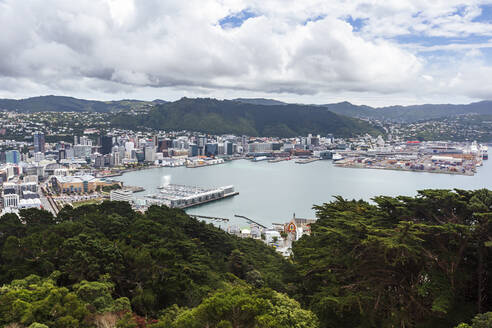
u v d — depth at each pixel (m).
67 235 80.38
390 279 50.16
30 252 70.19
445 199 53.06
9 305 45.06
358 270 52.09
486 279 48.25
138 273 67.31
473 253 50.50
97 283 55.12
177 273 68.06
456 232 46.59
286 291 69.44
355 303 48.34
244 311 42.16
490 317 36.31
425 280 50.62
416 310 47.84
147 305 60.00
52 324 42.56
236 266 94.31
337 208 76.44
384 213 58.34
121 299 53.34
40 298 48.97
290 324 42.19
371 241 48.00
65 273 63.41
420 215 56.56
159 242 84.81
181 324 41.91
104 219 96.00
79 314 45.00
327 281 57.97
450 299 45.78
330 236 59.56
